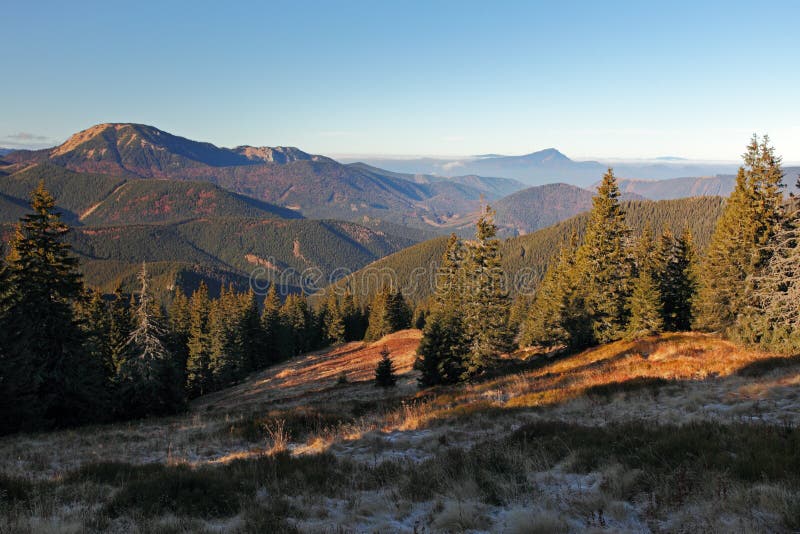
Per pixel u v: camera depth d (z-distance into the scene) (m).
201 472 9.56
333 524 6.79
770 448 7.90
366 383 41.25
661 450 8.55
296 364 76.00
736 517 5.71
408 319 105.44
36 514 7.21
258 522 6.63
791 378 15.69
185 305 83.06
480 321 32.72
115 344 46.62
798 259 23.70
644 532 5.73
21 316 22.94
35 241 24.28
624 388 17.47
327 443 13.34
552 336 42.22
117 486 9.35
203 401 58.38
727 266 30.62
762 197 30.36
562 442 10.24
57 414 24.64
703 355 24.88
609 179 38.59
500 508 7.15
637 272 40.53
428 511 7.27
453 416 15.79
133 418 29.31
